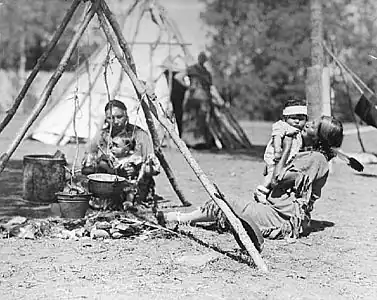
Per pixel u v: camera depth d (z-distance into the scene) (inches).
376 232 337.4
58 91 1053.8
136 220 328.8
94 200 357.4
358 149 833.5
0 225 319.6
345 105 1375.5
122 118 373.1
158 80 730.8
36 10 1817.2
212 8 1585.9
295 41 1537.9
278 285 240.2
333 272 261.0
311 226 348.2
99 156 378.6
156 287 233.6
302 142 319.9
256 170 594.9
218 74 1619.1
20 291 226.5
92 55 708.0
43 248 287.9
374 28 1440.7
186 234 316.8
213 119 812.6
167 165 382.3
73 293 224.7
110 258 272.5
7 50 1774.1
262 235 294.4
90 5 334.0
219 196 279.3
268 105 1624.0
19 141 310.2
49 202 382.0
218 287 235.6
